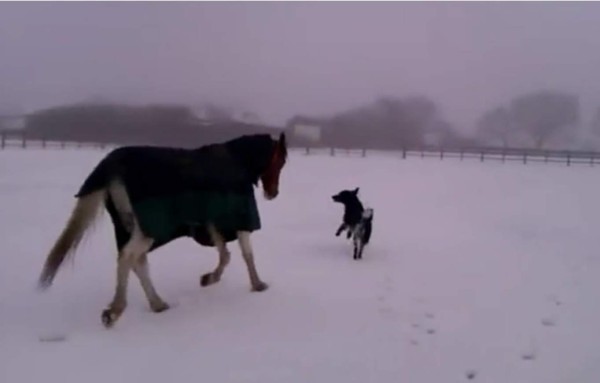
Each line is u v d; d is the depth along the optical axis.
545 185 25.03
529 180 27.56
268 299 6.70
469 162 44.22
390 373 4.73
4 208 14.05
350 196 9.57
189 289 7.04
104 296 6.67
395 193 20.45
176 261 8.50
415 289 7.34
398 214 15.09
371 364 4.90
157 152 5.95
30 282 7.20
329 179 25.62
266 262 8.66
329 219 13.78
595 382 4.59
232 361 4.91
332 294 7.00
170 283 7.29
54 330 5.54
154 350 5.11
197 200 6.05
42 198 16.09
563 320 6.17
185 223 6.02
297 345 5.32
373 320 6.07
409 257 9.45
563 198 20.00
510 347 5.35
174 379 4.52
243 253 6.94
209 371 4.69
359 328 5.81
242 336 5.52
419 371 4.78
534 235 12.29
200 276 7.65
